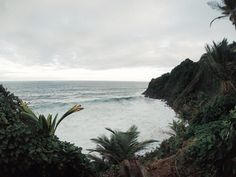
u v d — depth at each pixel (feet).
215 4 97.40
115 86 581.12
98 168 39.81
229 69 72.95
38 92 356.79
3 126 26.00
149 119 118.73
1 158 23.57
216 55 74.95
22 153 24.40
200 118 53.06
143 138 81.61
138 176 29.73
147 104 180.86
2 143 23.95
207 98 99.04
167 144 52.03
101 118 124.16
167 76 222.48
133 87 542.57
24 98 265.34
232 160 23.80
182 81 168.35
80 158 27.84
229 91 68.85
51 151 26.09
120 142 31.50
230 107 50.62
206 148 27.84
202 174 27.63
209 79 128.67
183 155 33.06
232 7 93.56
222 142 25.94
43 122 29.63
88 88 473.26
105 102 202.39
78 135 89.15
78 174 27.68
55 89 425.69
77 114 137.59
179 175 30.32
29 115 30.60
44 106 176.76
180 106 138.72
